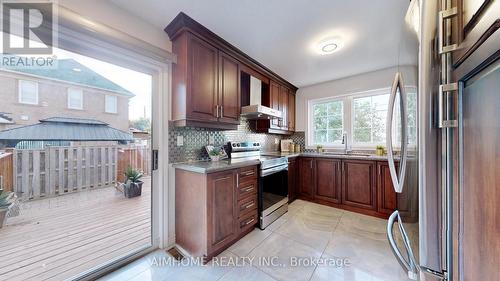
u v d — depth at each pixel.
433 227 0.61
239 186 1.94
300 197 3.27
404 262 0.84
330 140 3.50
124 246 1.77
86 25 1.32
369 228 2.24
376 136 3.03
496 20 0.38
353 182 2.75
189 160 2.12
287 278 1.45
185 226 1.83
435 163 0.60
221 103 2.09
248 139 3.09
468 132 0.51
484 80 0.45
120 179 2.07
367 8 1.56
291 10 1.59
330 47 2.21
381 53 2.35
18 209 1.52
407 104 0.91
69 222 1.79
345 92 3.24
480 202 0.47
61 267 1.47
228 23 1.76
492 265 0.44
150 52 1.67
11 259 1.49
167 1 1.49
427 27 0.61
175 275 1.49
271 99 3.02
